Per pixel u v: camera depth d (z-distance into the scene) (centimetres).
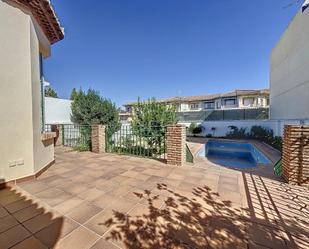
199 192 351
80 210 279
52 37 562
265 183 400
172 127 545
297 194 345
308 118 956
